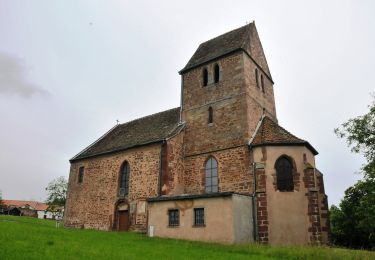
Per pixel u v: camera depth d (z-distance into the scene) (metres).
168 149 28.95
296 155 24.89
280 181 24.55
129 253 14.59
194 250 17.28
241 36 32.72
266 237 22.67
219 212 21.97
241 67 29.81
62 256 12.34
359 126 25.36
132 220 28.92
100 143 38.94
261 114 30.64
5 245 13.20
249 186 25.28
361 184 25.23
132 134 35.81
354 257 16.62
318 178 26.45
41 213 113.19
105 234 22.81
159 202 25.19
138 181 29.92
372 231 34.22
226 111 29.31
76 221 34.72
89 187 34.94
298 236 22.88
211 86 31.36
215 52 32.84
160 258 13.94
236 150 27.17
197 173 29.09
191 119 31.59
